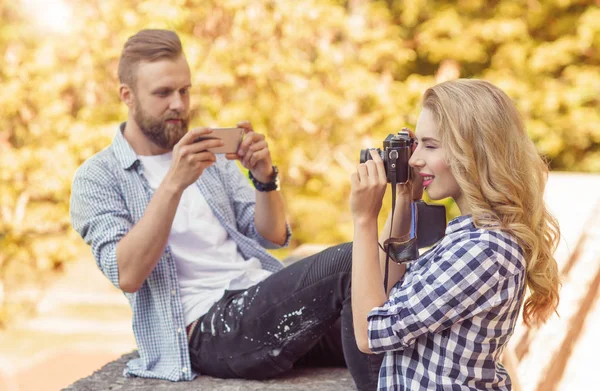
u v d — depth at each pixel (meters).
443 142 1.60
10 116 6.38
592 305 3.03
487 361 1.57
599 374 2.54
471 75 7.99
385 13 7.30
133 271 2.12
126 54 2.39
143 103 2.37
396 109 6.87
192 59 5.91
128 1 6.15
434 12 7.77
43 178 6.09
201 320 2.24
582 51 8.03
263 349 2.12
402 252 1.71
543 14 7.94
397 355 1.65
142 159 2.42
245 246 2.47
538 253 1.62
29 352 6.29
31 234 6.61
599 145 8.38
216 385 2.15
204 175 2.50
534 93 7.81
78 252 6.77
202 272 2.34
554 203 4.32
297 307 2.04
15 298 6.96
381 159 1.72
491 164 1.56
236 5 6.09
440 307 1.53
